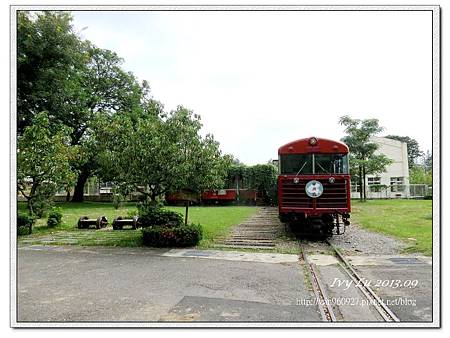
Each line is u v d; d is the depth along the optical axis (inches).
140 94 1283.2
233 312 211.8
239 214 808.9
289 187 478.0
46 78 821.9
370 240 451.5
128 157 447.5
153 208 481.4
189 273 303.3
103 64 1232.2
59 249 419.8
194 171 448.5
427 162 1689.2
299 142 485.7
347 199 463.5
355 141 1150.3
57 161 550.6
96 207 1023.0
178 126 452.4
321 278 284.7
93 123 508.7
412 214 719.7
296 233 507.5
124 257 372.8
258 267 323.9
